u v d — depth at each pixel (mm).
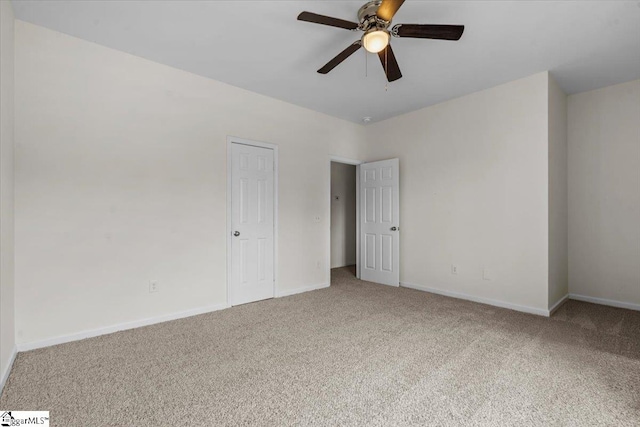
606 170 3602
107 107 2697
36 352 2293
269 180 3863
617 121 3529
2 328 1909
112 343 2467
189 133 3180
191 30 2457
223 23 2367
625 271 3480
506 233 3449
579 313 3242
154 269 2934
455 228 3896
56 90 2463
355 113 4484
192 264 3180
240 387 1853
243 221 3607
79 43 2570
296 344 2465
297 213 4156
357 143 4965
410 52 2775
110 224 2697
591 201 3699
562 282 3637
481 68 3100
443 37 2078
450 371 2039
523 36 2521
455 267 3891
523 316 3143
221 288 3398
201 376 1977
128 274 2787
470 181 3754
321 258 4445
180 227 3102
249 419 1563
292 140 4102
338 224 6336
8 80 2090
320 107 4238
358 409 1645
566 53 2805
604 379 1938
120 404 1681
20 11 2219
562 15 2242
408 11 2205
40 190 2387
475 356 2252
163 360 2189
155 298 2938
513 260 3393
